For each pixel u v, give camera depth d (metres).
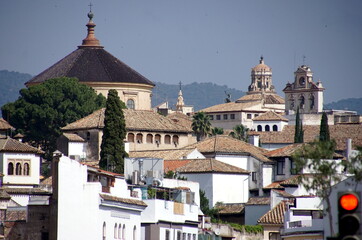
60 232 165.00
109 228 168.50
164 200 187.62
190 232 199.88
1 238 166.12
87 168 167.75
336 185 145.38
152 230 183.88
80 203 164.75
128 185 184.62
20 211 185.38
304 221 176.62
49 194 178.25
